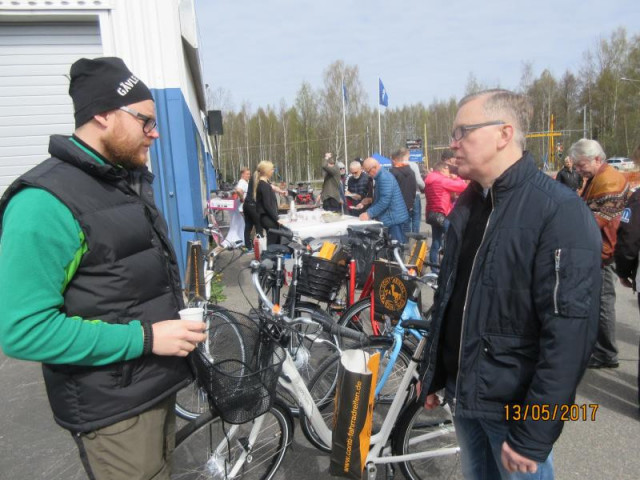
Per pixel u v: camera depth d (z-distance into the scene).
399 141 60.19
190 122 6.97
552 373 1.39
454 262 1.80
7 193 1.34
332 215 6.26
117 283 1.45
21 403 3.49
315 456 2.82
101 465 1.51
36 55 5.66
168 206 5.78
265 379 1.93
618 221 3.62
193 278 3.56
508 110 1.58
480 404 1.58
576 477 2.59
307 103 52.16
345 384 2.03
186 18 7.54
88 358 1.36
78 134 1.50
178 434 2.16
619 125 42.56
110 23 5.39
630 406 3.31
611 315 3.79
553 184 1.51
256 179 7.16
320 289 3.70
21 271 1.26
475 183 1.78
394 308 3.09
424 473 2.46
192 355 1.77
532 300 1.48
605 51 45.91
